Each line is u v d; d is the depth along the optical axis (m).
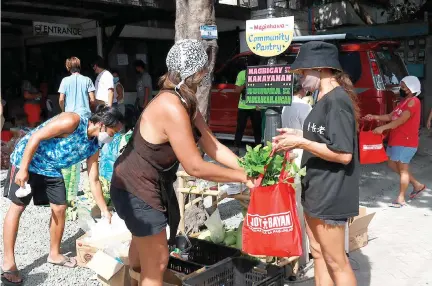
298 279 4.07
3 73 14.39
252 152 2.91
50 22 11.30
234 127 10.19
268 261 3.80
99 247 4.10
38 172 4.04
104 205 4.41
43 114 12.81
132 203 2.76
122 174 2.79
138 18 10.42
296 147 2.83
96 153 4.27
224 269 3.46
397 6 14.77
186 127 2.60
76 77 7.43
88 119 3.96
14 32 13.16
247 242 2.95
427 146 10.72
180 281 3.33
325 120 2.82
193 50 2.64
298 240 2.86
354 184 2.89
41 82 13.75
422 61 13.52
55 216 4.21
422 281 4.01
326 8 14.58
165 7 9.62
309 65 2.85
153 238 2.80
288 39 4.30
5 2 8.56
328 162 2.87
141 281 2.95
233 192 4.21
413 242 4.89
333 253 2.98
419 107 5.89
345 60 8.40
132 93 12.93
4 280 3.89
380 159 4.52
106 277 3.54
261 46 4.47
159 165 2.75
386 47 8.91
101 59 8.30
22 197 3.81
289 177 2.95
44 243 4.90
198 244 3.99
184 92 2.63
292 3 14.72
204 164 2.69
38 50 14.21
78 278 4.08
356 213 2.93
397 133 6.00
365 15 14.04
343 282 3.01
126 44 12.87
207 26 4.58
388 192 6.96
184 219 4.66
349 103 2.81
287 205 2.85
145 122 2.71
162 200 2.82
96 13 10.34
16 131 8.55
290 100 4.23
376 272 4.20
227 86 10.20
